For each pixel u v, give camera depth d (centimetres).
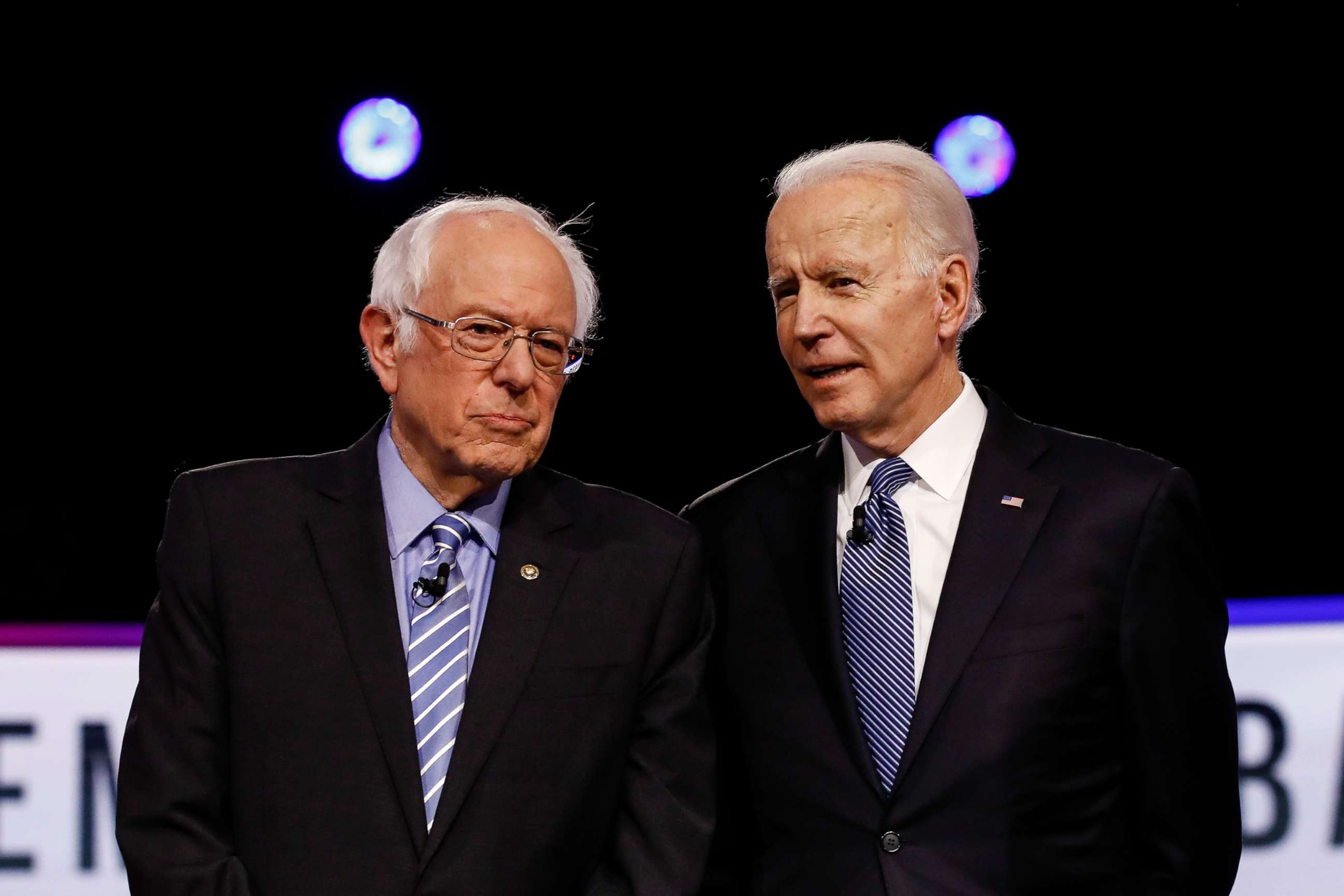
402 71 1405
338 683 669
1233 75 1359
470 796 661
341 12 1375
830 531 763
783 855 725
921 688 705
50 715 1123
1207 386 1416
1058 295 1441
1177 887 698
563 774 679
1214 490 1397
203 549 689
